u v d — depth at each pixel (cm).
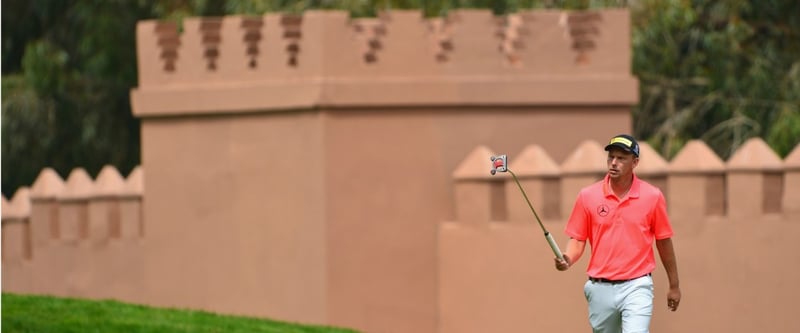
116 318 4431
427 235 5534
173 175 5938
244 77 5684
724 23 8644
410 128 5516
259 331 4428
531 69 5547
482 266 5425
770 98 8344
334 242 5462
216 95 5738
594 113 5606
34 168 10194
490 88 5509
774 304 5272
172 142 5931
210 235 5841
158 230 6003
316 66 5459
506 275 5388
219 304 5825
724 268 5266
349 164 5469
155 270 6025
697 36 8344
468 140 5528
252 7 8338
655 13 7950
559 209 5322
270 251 5653
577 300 5288
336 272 5466
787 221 5256
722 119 8594
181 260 5938
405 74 5491
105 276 6228
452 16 5744
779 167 5253
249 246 5719
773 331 5275
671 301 3509
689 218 5269
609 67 5600
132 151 10369
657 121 8788
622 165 3388
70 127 10162
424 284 5538
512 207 5375
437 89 5488
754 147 5300
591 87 5566
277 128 5606
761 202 5259
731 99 8388
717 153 8469
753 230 5259
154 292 6034
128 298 6162
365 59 5491
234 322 4594
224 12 9144
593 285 3438
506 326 5381
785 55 8656
